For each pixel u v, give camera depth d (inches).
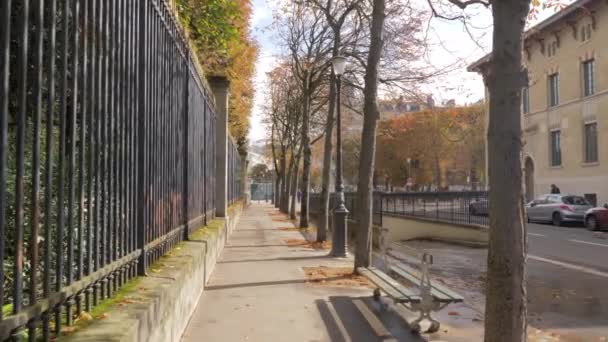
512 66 179.6
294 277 417.1
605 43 1320.1
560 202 1209.4
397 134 2479.1
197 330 259.1
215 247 472.7
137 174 220.5
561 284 450.3
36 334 129.2
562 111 1515.7
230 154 967.0
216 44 546.9
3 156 106.0
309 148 929.5
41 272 149.9
